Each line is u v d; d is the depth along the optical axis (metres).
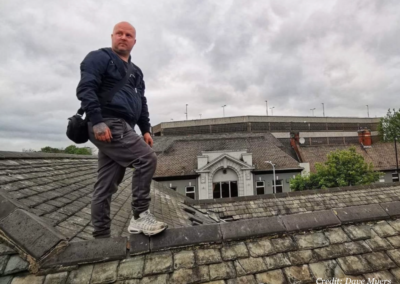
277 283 1.84
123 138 1.93
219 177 22.20
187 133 39.88
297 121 40.06
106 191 2.07
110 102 1.93
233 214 7.14
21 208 2.04
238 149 24.14
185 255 1.98
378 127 36.19
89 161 8.02
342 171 19.55
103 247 1.90
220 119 39.38
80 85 1.77
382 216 2.58
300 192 8.17
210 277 1.83
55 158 5.97
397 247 2.29
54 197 3.14
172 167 22.66
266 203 7.65
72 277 1.73
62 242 1.86
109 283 1.72
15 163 3.86
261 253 2.07
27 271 1.74
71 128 1.91
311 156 28.62
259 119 38.84
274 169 22.31
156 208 5.56
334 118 41.66
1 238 1.81
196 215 6.73
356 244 2.27
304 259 2.06
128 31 2.07
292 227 2.30
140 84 2.29
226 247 2.09
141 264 1.87
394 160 29.09
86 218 2.93
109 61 1.96
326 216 2.47
